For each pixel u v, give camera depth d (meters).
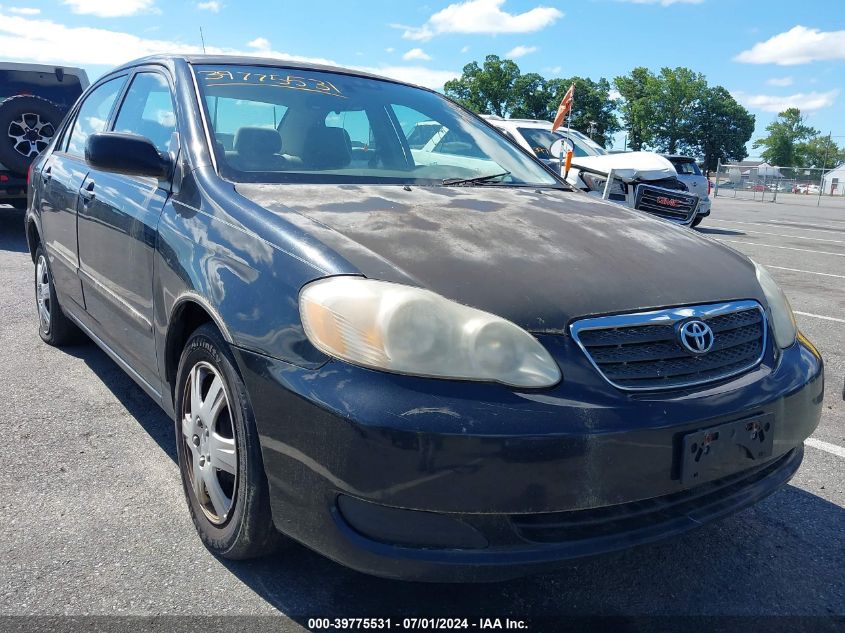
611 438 1.95
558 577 2.51
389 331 1.92
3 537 2.61
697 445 2.07
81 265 3.74
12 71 10.26
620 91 85.44
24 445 3.37
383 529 1.93
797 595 2.46
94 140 2.70
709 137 83.25
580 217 2.81
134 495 2.94
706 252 2.69
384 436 1.85
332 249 2.16
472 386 1.92
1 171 9.16
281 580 2.41
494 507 1.89
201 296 2.39
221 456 2.41
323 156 3.09
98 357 4.69
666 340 2.17
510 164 3.61
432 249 2.24
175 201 2.77
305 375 1.99
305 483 2.01
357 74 3.74
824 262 10.77
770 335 2.47
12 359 4.60
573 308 2.10
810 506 3.09
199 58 3.39
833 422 4.11
